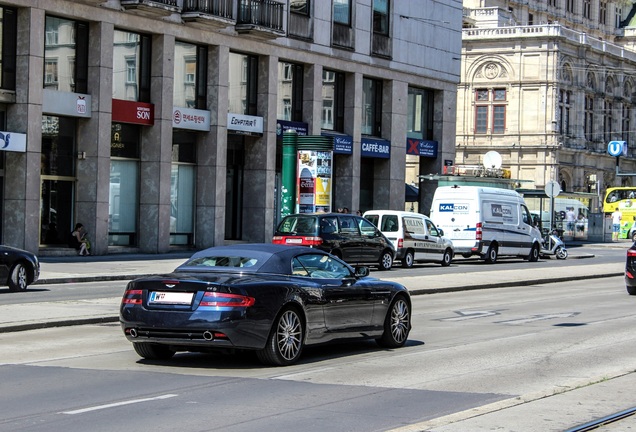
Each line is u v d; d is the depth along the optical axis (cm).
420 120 5669
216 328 1285
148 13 3941
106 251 3875
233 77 4494
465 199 4322
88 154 3825
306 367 1377
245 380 1259
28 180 3562
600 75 9712
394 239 3803
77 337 1677
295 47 4684
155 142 4072
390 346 1598
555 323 2014
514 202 4584
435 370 1366
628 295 2809
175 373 1310
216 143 4322
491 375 1326
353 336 1498
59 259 3594
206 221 4344
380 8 5216
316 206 3944
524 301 2564
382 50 5212
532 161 9006
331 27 4884
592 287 3161
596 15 12019
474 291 2927
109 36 3841
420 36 5488
